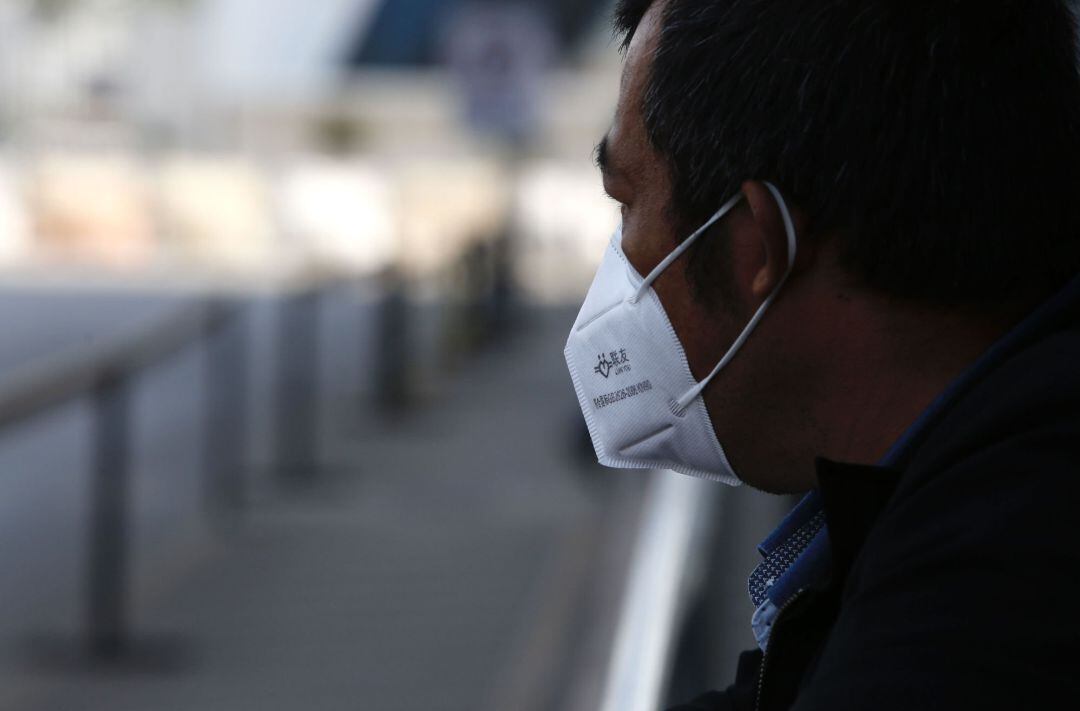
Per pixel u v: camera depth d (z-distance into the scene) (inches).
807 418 128.0
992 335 120.7
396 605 699.4
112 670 620.1
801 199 119.2
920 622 96.0
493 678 600.4
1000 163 115.9
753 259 126.1
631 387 143.7
